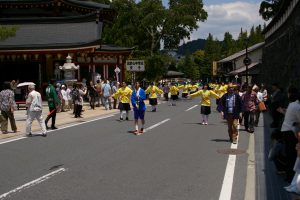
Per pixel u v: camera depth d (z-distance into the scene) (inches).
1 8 1667.1
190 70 4840.1
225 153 461.1
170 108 1228.5
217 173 362.0
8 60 1510.8
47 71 1536.7
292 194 297.7
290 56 855.7
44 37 1512.1
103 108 1200.2
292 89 338.6
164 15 1898.4
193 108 1224.8
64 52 1387.8
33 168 388.2
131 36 2025.1
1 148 504.4
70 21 1582.2
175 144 526.6
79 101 908.0
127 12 1980.8
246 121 672.4
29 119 613.6
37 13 1691.7
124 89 851.4
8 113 640.4
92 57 1534.2
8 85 644.7
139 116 631.2
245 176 352.5
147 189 309.6
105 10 1638.8
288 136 327.6
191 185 321.1
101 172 367.9
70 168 385.7
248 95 657.6
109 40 2050.9
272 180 339.3
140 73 1983.3
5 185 326.3
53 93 698.2
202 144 526.6
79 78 1477.6
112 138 582.2
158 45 2096.5
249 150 482.0
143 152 467.2
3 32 1085.8
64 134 632.4
